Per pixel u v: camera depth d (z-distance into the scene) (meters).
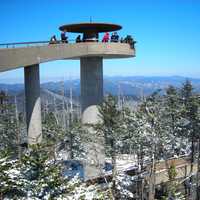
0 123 52.81
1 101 60.84
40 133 35.03
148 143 37.16
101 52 36.22
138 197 39.72
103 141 35.41
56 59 33.81
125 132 34.66
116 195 33.62
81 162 42.41
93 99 38.44
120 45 37.44
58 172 17.83
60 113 86.81
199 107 38.81
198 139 41.09
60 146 46.94
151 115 36.97
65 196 17.16
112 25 36.47
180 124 39.38
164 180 40.66
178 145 45.94
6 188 15.96
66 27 36.62
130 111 36.88
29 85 34.06
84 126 38.56
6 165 16.56
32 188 16.81
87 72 38.44
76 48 35.38
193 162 41.78
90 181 35.22
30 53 31.95
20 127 53.25
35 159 17.20
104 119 33.22
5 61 30.30
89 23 35.78
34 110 34.41
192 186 40.22
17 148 37.62
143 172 40.34
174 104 39.84
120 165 43.09
